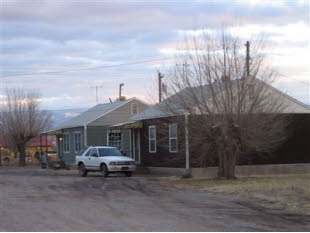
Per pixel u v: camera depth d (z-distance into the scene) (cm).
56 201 1797
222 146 2575
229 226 1205
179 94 2633
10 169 4856
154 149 3494
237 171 3127
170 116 2819
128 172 3197
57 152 5375
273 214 1411
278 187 2055
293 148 3259
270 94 2689
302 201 1644
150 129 3550
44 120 6075
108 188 2327
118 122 4719
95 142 4622
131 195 1992
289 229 1162
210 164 3014
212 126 2503
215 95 2509
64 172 4000
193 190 2169
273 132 2633
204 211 1484
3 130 5947
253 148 2658
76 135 4862
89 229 1167
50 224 1252
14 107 5909
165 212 1468
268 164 3197
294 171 3256
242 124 2475
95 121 4650
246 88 2506
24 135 5859
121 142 4650
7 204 1706
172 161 3231
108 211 1500
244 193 1938
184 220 1306
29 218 1364
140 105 4828
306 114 3294
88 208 1580
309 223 1253
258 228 1176
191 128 2578
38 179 3058
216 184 2353
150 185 2462
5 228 1193
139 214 1427
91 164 3275
